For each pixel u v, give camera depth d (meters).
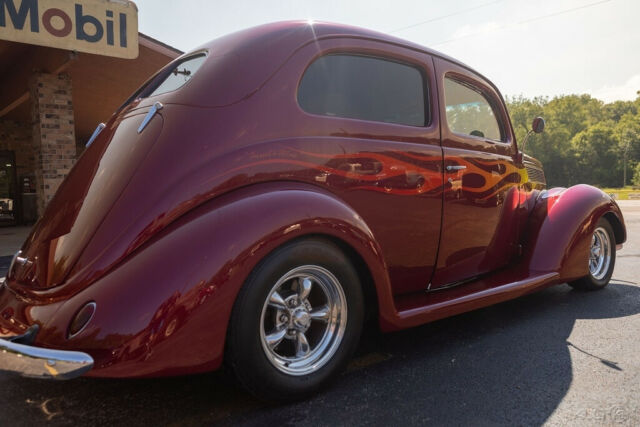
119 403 2.03
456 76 2.99
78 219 1.88
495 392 2.12
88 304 1.62
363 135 2.33
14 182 12.26
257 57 2.13
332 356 2.06
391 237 2.45
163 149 1.88
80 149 14.20
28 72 7.88
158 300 1.60
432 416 1.90
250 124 2.00
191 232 1.71
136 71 8.45
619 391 2.13
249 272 1.74
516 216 3.37
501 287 2.88
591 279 3.84
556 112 102.00
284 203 1.85
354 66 2.45
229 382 1.88
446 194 2.71
